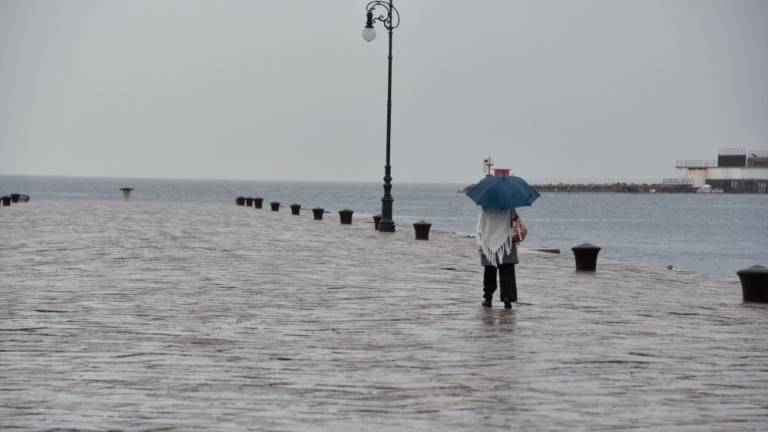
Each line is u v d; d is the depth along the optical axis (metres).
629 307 28.33
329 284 32.66
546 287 34.12
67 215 86.56
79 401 14.66
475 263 43.22
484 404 14.75
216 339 20.69
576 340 21.39
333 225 77.25
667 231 154.50
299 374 16.95
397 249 51.78
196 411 14.08
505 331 22.61
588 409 14.48
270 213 101.31
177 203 135.00
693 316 26.52
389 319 24.33
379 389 15.77
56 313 24.44
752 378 17.16
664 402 15.05
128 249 47.03
